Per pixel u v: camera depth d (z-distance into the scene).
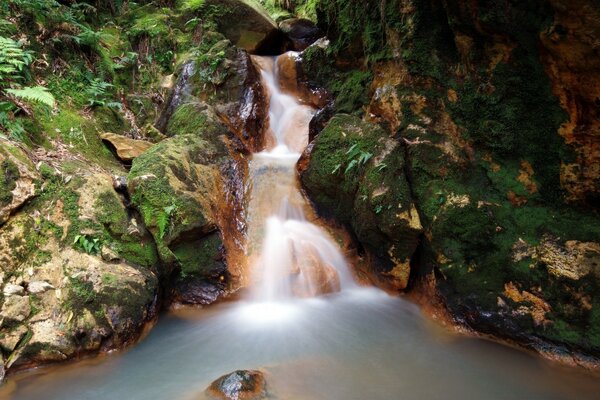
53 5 6.60
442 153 4.98
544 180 4.22
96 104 6.27
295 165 6.30
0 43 4.85
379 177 5.07
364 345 4.25
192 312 4.90
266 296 5.11
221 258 5.01
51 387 3.52
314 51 8.02
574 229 4.02
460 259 4.54
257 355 4.04
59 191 4.47
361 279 5.56
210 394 3.34
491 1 3.90
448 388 3.57
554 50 3.56
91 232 4.39
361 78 6.67
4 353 3.51
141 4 9.08
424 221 4.87
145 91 7.36
